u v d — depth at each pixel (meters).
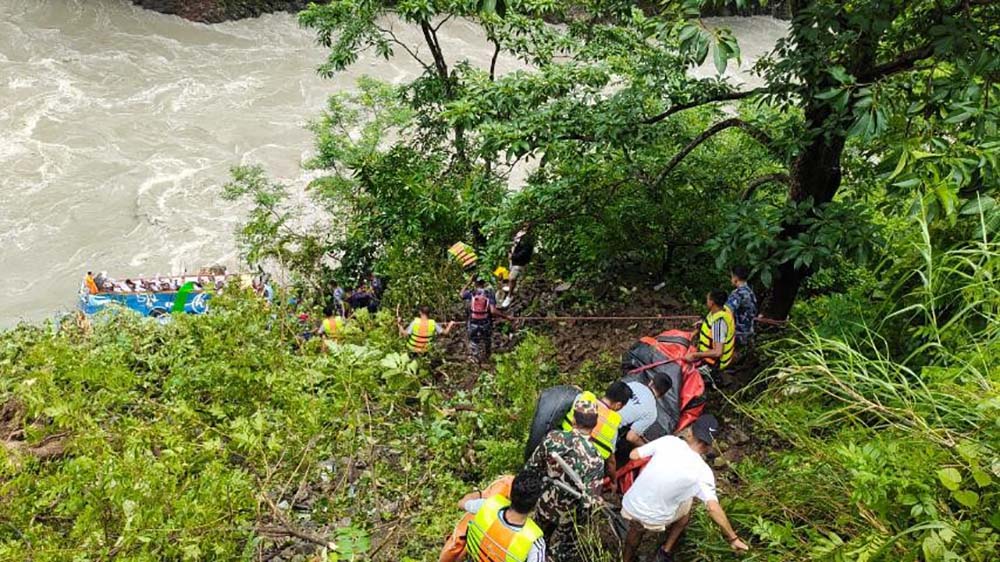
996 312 5.97
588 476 5.08
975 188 6.12
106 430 6.70
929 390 5.23
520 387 7.27
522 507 4.46
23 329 9.53
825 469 5.22
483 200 11.32
